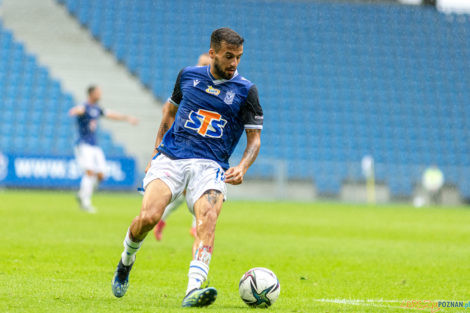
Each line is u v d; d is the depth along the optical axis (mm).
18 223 43094
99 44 124562
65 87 116188
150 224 16328
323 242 38750
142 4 133000
